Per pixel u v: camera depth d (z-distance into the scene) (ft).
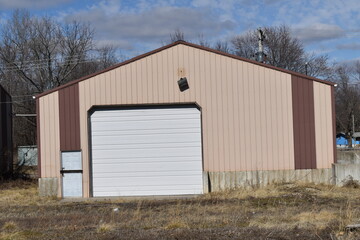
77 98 57.06
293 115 56.49
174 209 42.11
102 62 162.09
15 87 149.59
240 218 35.50
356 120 210.59
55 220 37.76
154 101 56.80
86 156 56.80
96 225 34.60
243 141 56.44
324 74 169.17
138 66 57.00
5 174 83.20
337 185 55.36
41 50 150.10
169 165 57.31
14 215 41.98
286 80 56.59
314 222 31.94
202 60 56.85
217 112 56.65
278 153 56.39
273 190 51.93
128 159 57.47
